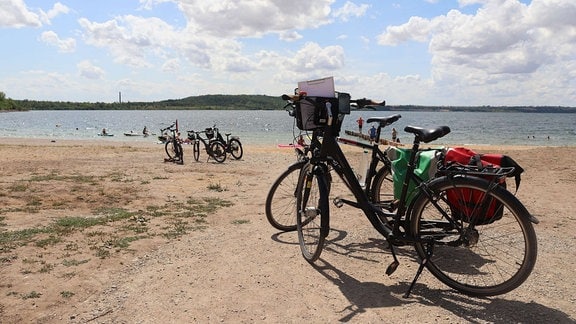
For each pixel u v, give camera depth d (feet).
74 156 46.11
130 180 28.86
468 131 199.41
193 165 39.32
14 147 60.90
